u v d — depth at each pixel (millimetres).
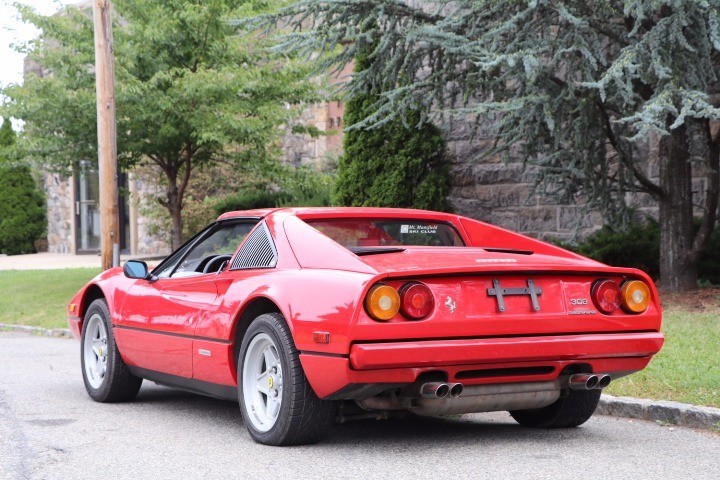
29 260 27938
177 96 15547
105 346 7523
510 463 5117
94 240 29766
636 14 9953
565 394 5633
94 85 16047
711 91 13273
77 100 15266
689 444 5660
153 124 16031
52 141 15945
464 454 5355
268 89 16562
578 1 11055
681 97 9781
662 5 10648
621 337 5461
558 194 13516
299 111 16531
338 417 5461
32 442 5863
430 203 15414
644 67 10094
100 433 6152
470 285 5117
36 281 19516
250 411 5660
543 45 10391
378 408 5223
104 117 14273
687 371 7160
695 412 6164
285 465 5082
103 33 14219
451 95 12516
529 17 10531
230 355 5816
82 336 7801
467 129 15930
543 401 5457
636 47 9828
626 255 13562
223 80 15438
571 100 10789
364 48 11805
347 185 15773
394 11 11727
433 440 5773
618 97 10961
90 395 7617
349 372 4891
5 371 9453
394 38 11750
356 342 4871
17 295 17781
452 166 16109
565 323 5309
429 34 10922
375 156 15500
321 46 11789
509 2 10523
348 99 12594
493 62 9898
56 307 16047
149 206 24516
